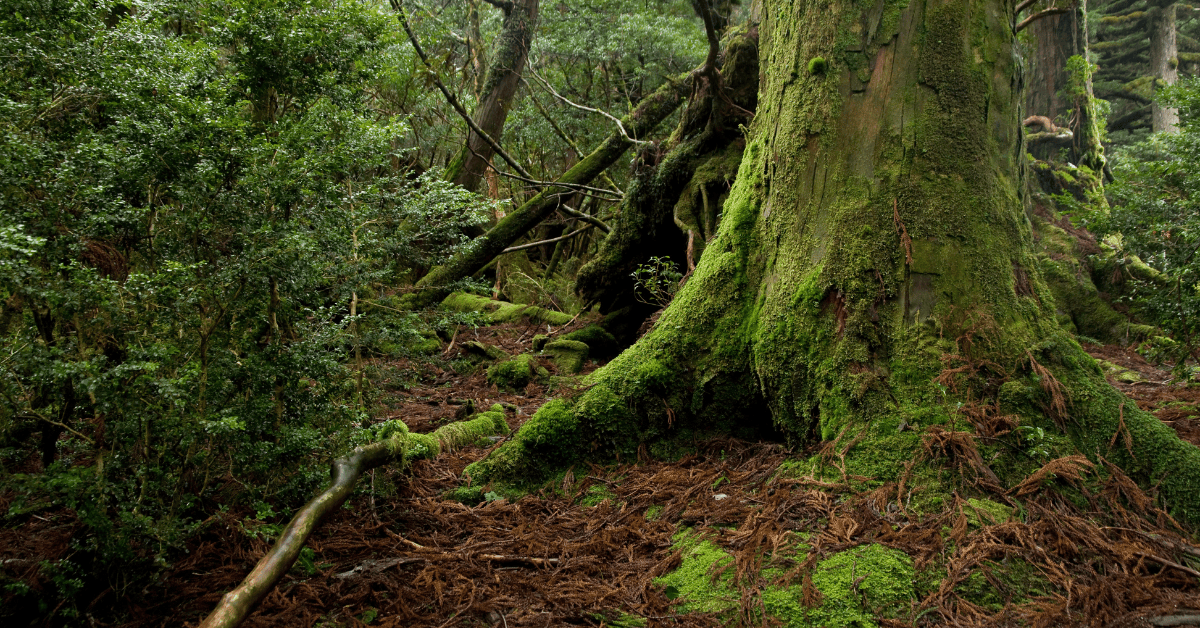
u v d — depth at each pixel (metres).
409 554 2.82
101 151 2.25
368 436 3.18
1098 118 9.80
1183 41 21.05
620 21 11.11
